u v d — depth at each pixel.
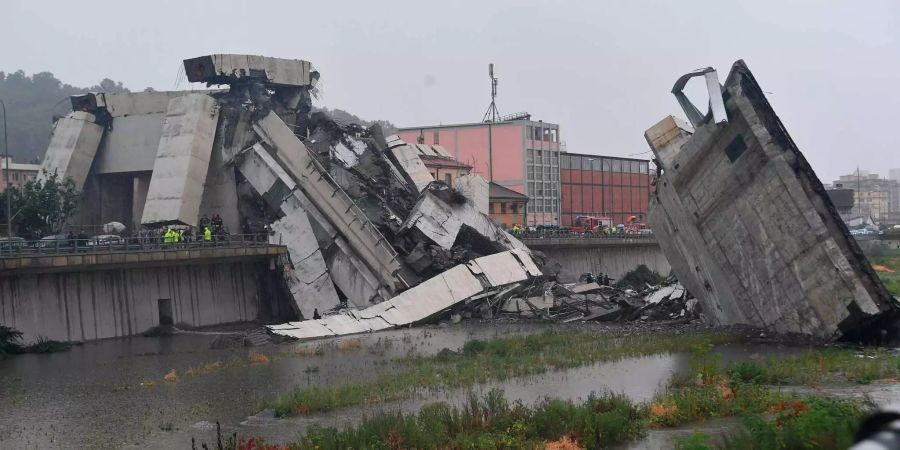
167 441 23.50
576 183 119.62
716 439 21.25
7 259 41.56
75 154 64.69
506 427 23.20
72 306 46.84
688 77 46.12
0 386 32.62
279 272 58.62
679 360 36.69
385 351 42.47
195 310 54.75
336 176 66.44
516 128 107.62
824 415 19.55
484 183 77.12
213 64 61.75
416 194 72.50
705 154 45.94
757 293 45.50
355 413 26.95
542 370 34.22
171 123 60.78
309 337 47.81
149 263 49.34
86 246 47.16
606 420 22.38
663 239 54.03
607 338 43.84
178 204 57.56
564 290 63.34
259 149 61.66
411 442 21.39
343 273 58.47
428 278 61.03
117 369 37.09
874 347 40.75
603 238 91.75
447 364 37.03
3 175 96.25
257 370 36.47
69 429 25.08
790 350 39.84
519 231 82.56
